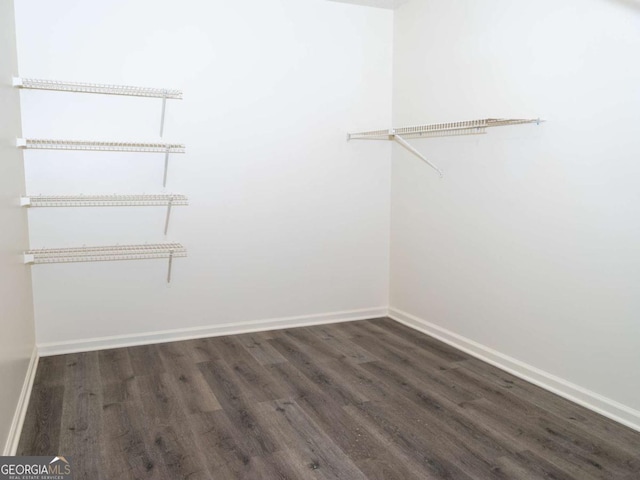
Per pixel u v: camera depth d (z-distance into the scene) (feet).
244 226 12.04
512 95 9.47
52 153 10.31
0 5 7.80
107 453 6.91
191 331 11.81
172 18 10.96
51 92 10.19
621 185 7.61
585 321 8.30
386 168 13.35
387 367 10.09
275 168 12.18
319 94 12.42
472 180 10.58
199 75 11.28
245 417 7.95
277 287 12.55
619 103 7.57
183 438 7.30
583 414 8.08
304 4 12.07
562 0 8.39
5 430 6.46
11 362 7.13
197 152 11.44
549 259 8.90
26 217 9.99
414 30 12.17
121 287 11.12
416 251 12.53
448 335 11.54
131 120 10.84
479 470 6.55
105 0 10.41
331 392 8.89
